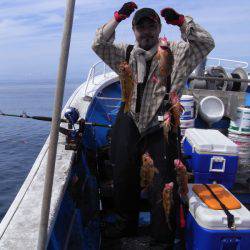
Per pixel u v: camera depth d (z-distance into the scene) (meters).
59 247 2.24
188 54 2.70
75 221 2.79
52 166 1.40
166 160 2.70
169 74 2.66
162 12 2.65
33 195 2.28
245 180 4.06
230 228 2.48
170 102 2.69
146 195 3.45
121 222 3.06
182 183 2.73
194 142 3.68
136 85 2.77
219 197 2.78
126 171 2.85
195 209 2.65
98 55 2.90
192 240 2.70
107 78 6.62
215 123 5.23
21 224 1.95
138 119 2.81
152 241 2.82
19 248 1.74
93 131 4.54
